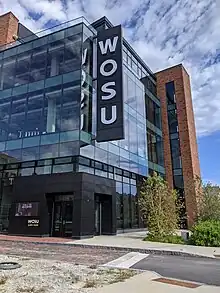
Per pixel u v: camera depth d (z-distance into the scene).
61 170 19.52
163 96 34.00
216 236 14.45
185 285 6.50
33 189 19.55
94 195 19.84
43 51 23.48
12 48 25.34
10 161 21.89
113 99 19.84
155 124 31.83
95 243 14.96
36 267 8.15
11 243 15.39
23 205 19.48
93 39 23.23
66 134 19.84
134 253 12.33
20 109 22.86
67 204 19.14
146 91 31.17
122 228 22.44
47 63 22.88
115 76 20.28
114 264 9.40
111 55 20.94
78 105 20.03
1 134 23.11
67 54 22.11
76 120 19.75
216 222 16.22
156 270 8.54
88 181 18.73
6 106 23.73
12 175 21.53
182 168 30.56
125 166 24.36
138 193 25.55
